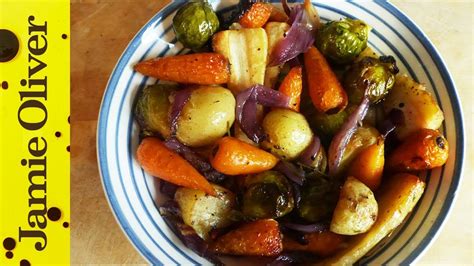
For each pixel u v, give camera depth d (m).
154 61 0.30
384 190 0.30
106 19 0.36
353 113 0.30
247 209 0.29
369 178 0.30
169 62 0.30
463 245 0.34
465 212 0.34
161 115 0.30
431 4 0.36
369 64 0.30
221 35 0.30
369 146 0.30
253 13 0.30
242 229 0.29
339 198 0.29
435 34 0.35
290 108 0.31
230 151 0.29
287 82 0.30
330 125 0.31
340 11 0.32
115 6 0.36
